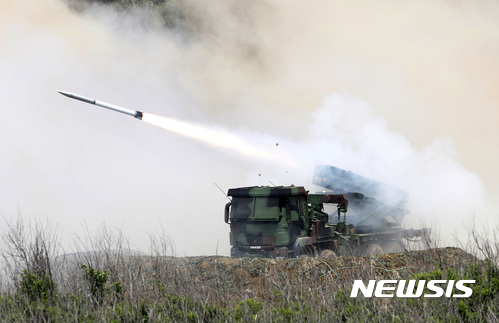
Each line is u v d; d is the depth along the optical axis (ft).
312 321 100.58
